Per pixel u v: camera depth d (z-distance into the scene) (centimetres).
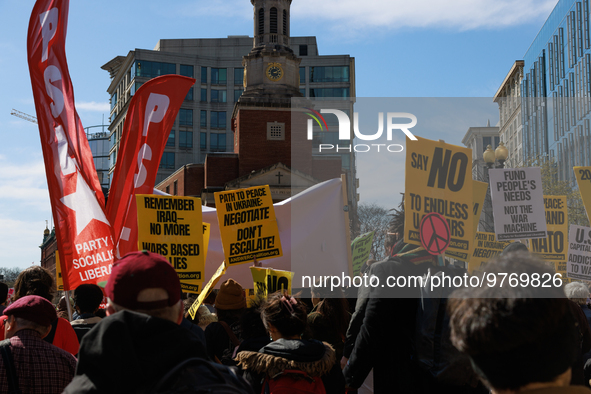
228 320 477
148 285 176
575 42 5641
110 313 183
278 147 4844
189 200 601
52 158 586
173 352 162
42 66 597
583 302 476
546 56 6412
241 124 4850
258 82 4975
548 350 134
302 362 320
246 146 4831
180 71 8188
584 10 5506
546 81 6425
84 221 568
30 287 418
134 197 650
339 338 478
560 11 6031
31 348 333
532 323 133
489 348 137
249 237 638
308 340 337
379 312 320
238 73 8425
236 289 482
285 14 5138
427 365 303
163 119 670
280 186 4578
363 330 325
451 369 297
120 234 642
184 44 8631
